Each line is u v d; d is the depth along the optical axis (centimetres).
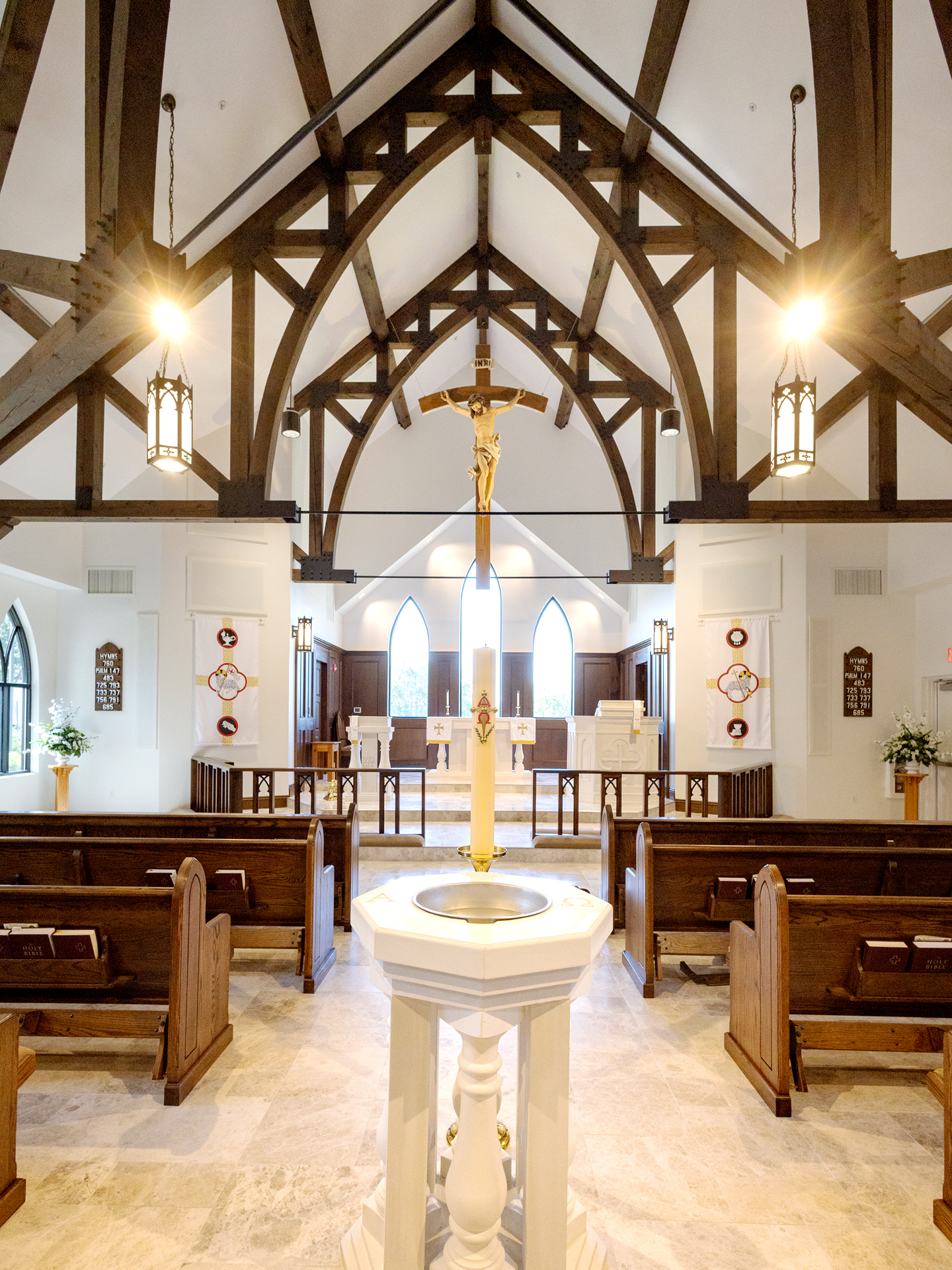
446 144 609
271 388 582
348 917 534
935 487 743
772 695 890
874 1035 307
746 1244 226
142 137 333
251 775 933
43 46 423
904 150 484
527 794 1128
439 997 138
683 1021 390
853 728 855
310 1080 322
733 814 837
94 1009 310
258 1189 248
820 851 420
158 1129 284
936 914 322
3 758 818
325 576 978
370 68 458
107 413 747
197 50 484
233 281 595
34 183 495
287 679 966
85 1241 224
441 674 1481
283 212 602
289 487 989
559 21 561
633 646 1348
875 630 862
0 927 320
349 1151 271
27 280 355
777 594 886
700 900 429
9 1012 309
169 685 889
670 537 1034
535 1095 147
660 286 584
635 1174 260
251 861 427
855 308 362
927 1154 274
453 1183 159
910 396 578
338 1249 221
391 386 973
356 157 611
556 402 1278
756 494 894
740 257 576
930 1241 229
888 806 850
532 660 1477
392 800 1060
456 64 618
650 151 593
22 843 420
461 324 971
